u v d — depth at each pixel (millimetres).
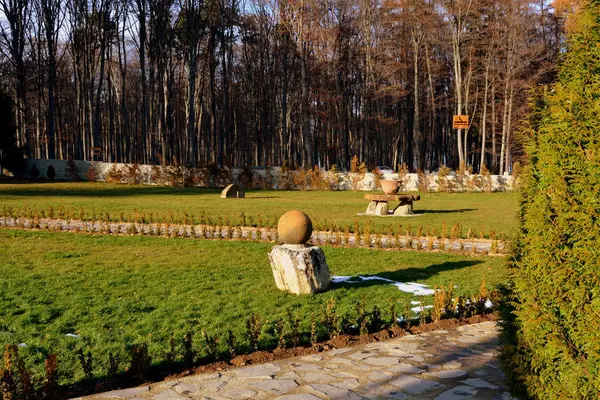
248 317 7422
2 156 41062
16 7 44875
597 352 3355
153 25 49562
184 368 5469
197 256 12508
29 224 18156
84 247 13633
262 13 53219
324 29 45500
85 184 39500
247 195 35000
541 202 3947
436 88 60750
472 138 63250
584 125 3641
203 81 54625
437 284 9688
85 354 5918
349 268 11320
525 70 47250
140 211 22828
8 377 4641
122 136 61969
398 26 51500
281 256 8984
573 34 3961
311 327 6371
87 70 49750
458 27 44625
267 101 57344
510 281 4539
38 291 8680
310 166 45250
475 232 17344
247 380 5094
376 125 57875
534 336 3949
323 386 4898
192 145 45625
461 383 4938
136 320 7246
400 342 6336
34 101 57438
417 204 28891
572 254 3625
